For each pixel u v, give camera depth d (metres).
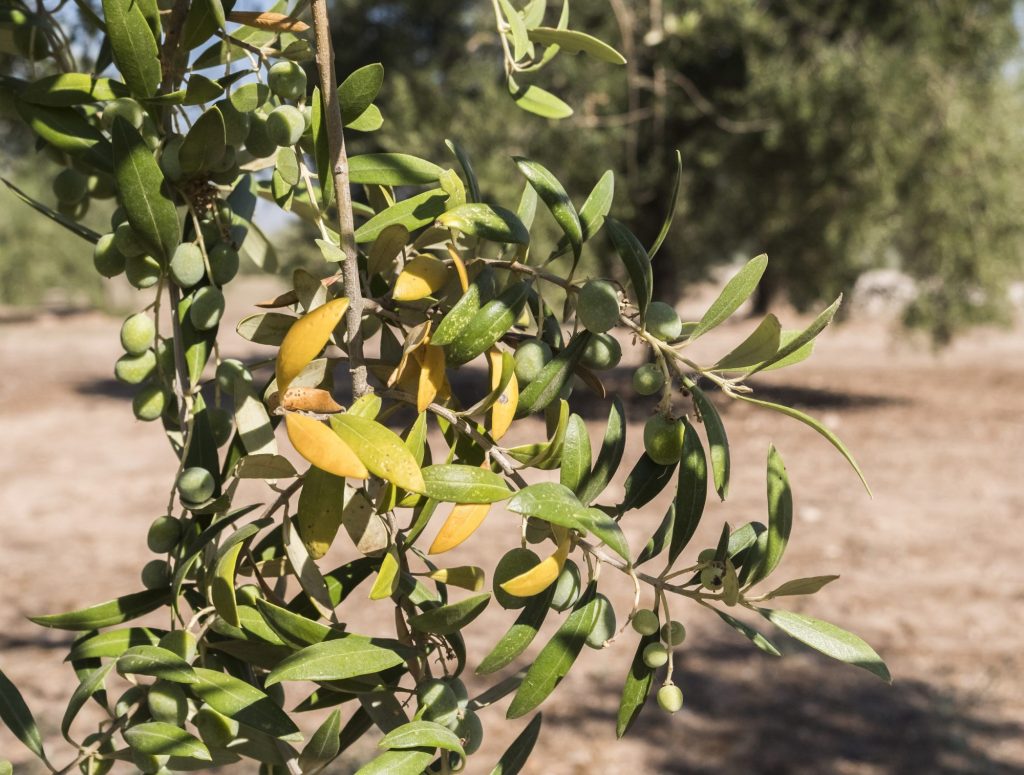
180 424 0.92
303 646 0.79
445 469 0.76
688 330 0.87
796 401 15.65
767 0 13.12
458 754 0.80
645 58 12.45
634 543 7.54
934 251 13.57
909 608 6.37
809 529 8.30
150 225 0.87
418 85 12.89
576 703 5.02
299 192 1.11
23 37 1.07
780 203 13.63
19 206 37.38
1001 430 13.28
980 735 4.74
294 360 0.73
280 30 0.87
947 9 12.82
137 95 0.88
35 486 10.18
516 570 0.81
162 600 0.92
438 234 0.90
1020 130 13.34
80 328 33.84
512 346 0.88
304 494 0.81
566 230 0.81
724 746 4.63
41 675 5.20
